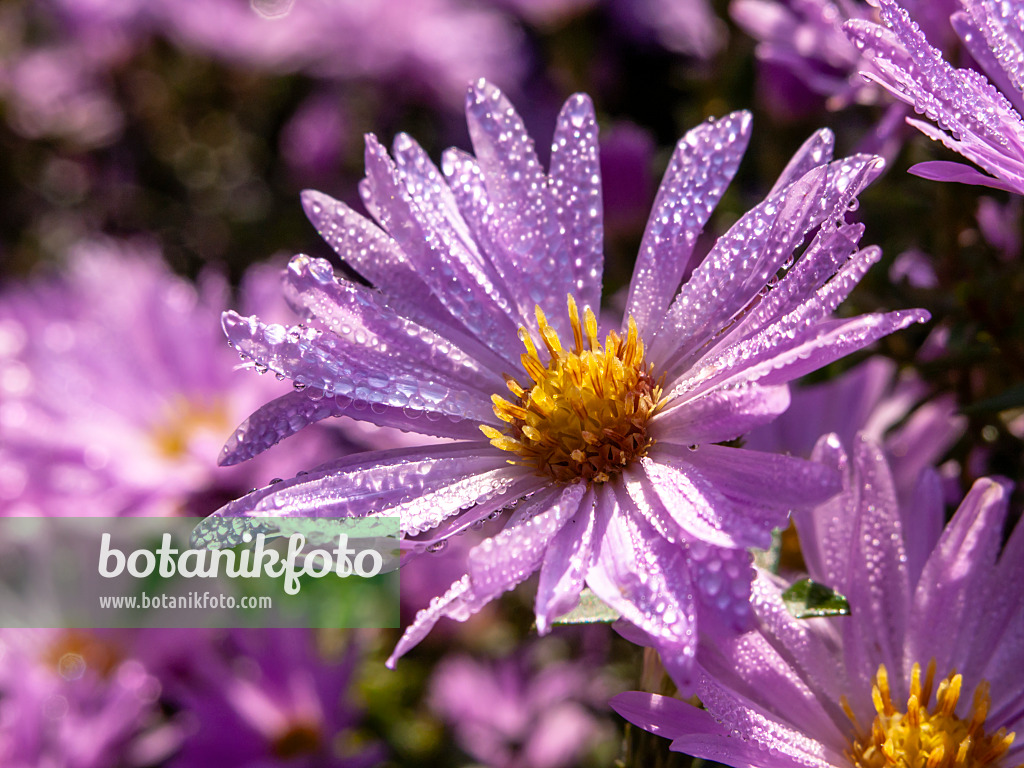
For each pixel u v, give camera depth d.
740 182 0.21
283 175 0.31
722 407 0.15
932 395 0.18
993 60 0.16
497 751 0.20
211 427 0.21
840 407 0.19
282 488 0.15
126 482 0.20
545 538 0.15
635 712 0.15
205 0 0.30
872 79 0.15
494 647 0.21
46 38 0.33
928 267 0.19
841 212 0.15
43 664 0.20
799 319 0.15
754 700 0.15
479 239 0.16
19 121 0.32
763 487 0.15
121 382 0.21
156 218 0.31
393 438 0.20
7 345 0.22
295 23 0.30
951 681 0.16
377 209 0.16
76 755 0.19
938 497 0.16
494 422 0.16
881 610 0.16
